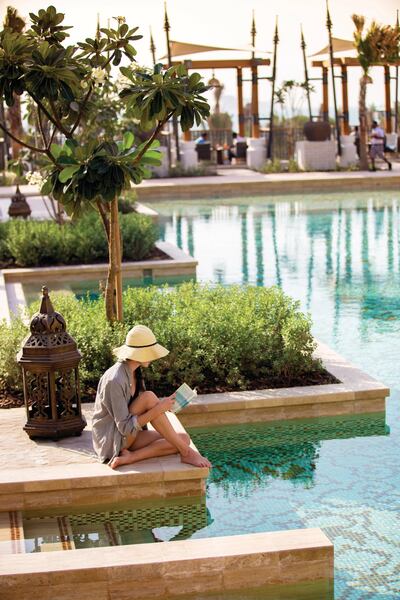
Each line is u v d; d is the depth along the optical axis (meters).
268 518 5.20
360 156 27.88
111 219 7.20
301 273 13.23
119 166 6.19
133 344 5.41
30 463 5.52
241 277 12.96
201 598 4.30
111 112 13.17
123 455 5.46
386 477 5.79
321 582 4.41
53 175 6.49
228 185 24.66
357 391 6.88
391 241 16.00
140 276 12.84
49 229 13.42
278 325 7.68
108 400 5.42
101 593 4.22
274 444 6.48
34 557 4.32
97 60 6.96
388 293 11.67
